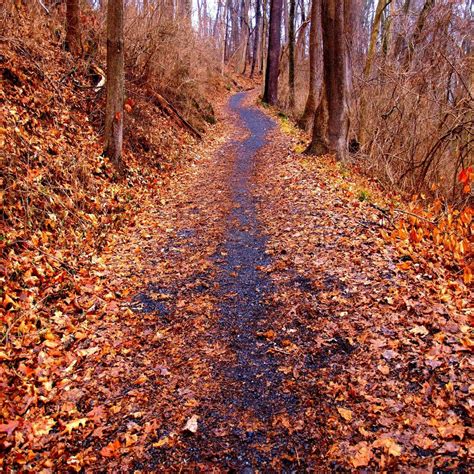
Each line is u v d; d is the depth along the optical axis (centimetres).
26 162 722
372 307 480
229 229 793
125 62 1398
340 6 1177
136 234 783
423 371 374
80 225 724
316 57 1888
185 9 1839
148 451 330
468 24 1186
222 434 344
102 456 326
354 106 1497
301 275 582
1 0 980
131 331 489
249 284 584
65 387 398
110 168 962
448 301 478
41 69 977
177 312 528
